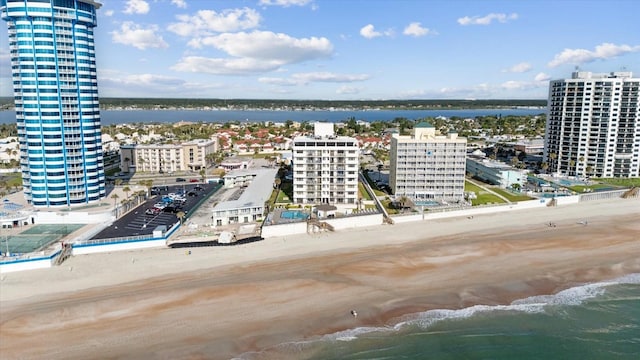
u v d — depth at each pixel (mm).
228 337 74188
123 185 191250
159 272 99000
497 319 81500
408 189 174000
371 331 76938
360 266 102875
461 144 168875
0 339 72625
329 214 138250
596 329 79125
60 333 74500
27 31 137500
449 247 115500
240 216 139750
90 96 151000
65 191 148750
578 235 126938
